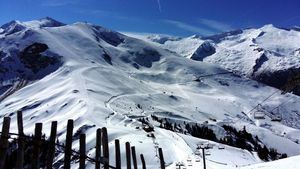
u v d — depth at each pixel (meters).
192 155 118.19
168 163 115.94
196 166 94.69
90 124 166.88
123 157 114.94
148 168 112.06
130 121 191.00
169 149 128.25
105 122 184.75
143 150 123.38
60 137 156.00
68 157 16.81
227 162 121.12
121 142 132.00
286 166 53.66
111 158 114.00
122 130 155.88
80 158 17.39
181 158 116.25
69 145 16.94
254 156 168.88
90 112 198.88
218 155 136.38
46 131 166.75
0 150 14.78
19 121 15.88
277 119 60.69
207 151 119.94
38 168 15.73
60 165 64.56
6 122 15.03
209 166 92.56
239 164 121.44
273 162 62.81
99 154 18.41
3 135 14.90
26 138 15.77
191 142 153.75
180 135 162.25
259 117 59.84
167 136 154.75
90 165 108.06
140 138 141.12
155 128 178.38
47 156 16.14
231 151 158.00
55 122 16.55
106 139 19.14
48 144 16.22
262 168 56.72
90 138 143.12
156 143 133.62
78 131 160.62
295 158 62.66
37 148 15.87
